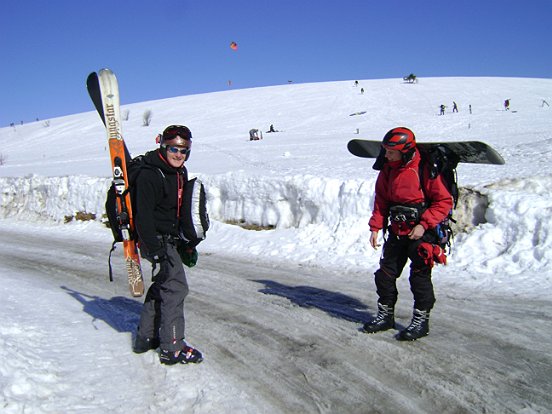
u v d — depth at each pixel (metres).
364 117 48.53
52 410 3.10
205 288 6.46
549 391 3.21
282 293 5.98
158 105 77.50
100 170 28.12
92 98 4.56
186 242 3.86
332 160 22.72
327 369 3.71
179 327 3.90
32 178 16.75
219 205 11.31
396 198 4.12
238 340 4.42
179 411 3.15
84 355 4.09
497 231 6.79
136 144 46.28
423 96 59.59
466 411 3.03
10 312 5.18
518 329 4.29
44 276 7.89
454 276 6.12
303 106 60.38
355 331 4.47
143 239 3.64
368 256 7.57
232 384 3.51
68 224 14.77
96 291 6.65
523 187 8.06
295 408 3.16
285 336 4.45
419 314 4.14
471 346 3.97
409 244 4.13
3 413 2.94
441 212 3.95
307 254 8.11
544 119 34.31
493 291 5.46
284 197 9.98
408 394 3.27
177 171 3.77
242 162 25.48
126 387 3.49
